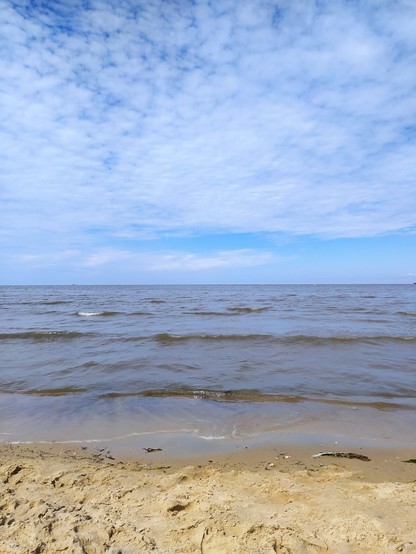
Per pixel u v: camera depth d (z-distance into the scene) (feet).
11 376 32.73
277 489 12.51
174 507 11.18
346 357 39.45
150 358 39.04
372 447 18.31
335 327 63.10
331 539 9.35
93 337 52.39
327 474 14.60
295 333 55.47
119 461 16.55
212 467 15.74
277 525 9.93
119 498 11.99
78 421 22.07
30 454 17.24
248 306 117.60
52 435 19.95
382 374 32.63
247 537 9.46
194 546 9.22
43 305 127.13
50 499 11.80
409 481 14.40
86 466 15.15
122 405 25.02
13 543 9.31
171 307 114.83
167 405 24.99
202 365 36.11
